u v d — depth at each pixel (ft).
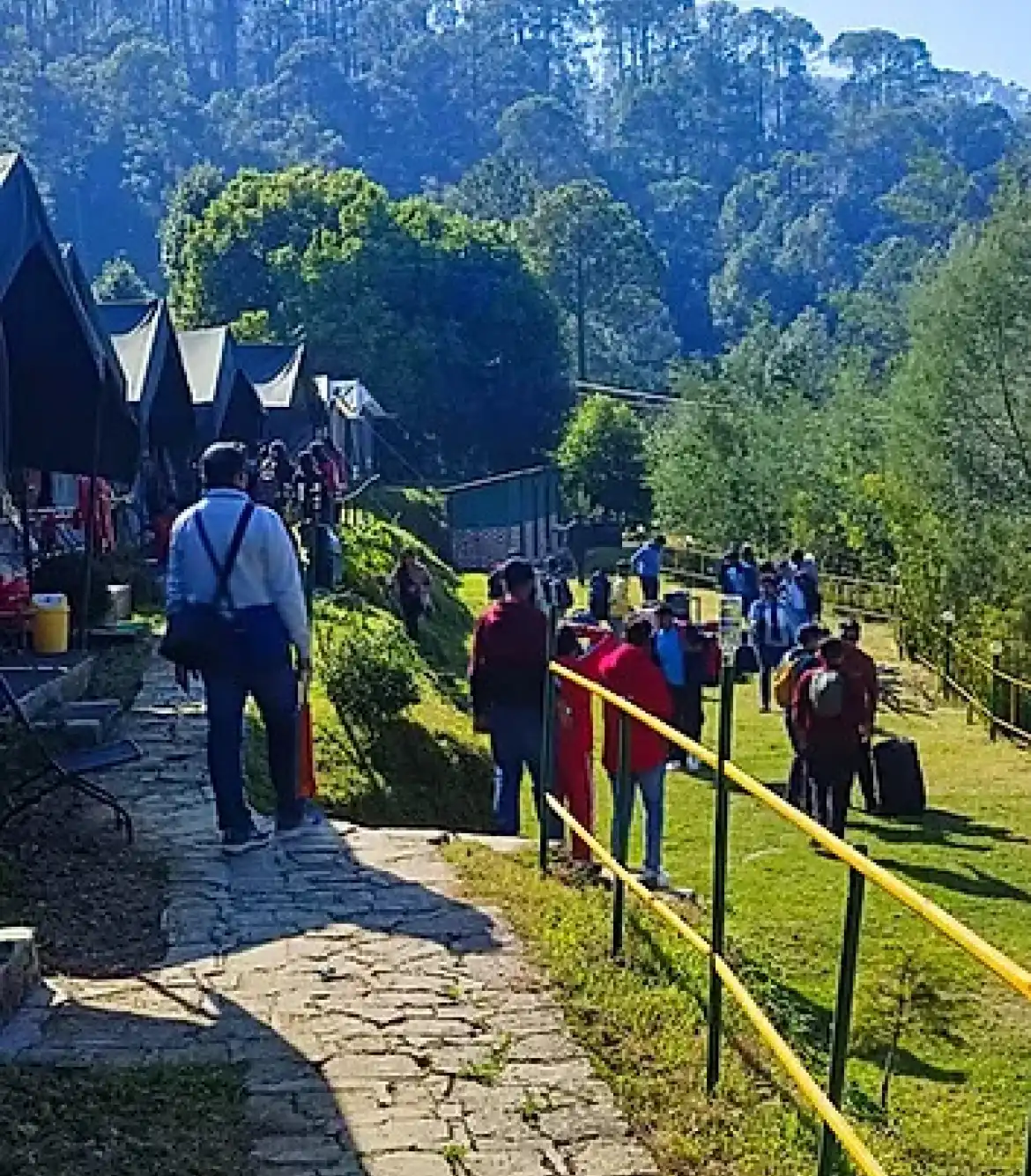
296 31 513.45
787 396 167.12
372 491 147.74
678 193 438.40
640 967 22.21
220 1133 17.03
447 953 22.86
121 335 70.08
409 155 455.22
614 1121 17.48
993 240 108.27
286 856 27.89
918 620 94.48
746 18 540.52
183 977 21.80
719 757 18.17
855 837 48.24
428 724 50.96
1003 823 50.85
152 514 81.25
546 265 280.31
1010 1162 22.27
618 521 179.63
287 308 195.21
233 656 27.78
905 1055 27.07
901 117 463.01
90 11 482.69
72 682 41.81
